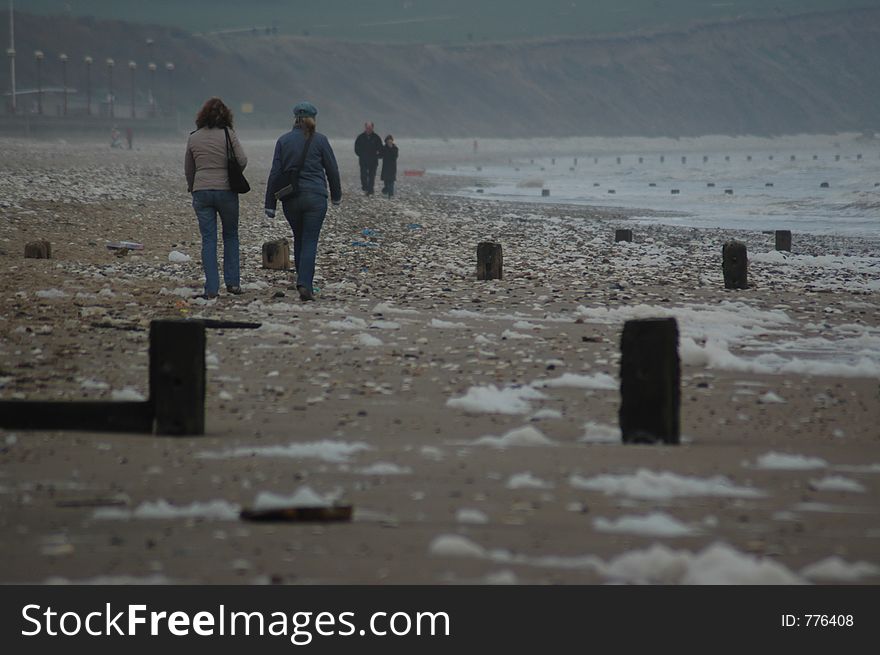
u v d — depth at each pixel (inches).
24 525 798.5
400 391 1378.0
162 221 3941.9
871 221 5708.7
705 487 910.4
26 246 2792.8
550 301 2341.3
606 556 727.1
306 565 709.9
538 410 1275.8
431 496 879.1
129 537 768.3
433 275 2807.6
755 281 2861.7
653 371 1084.5
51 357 1558.8
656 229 5017.2
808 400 1354.6
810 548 751.1
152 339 1112.8
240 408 1266.0
